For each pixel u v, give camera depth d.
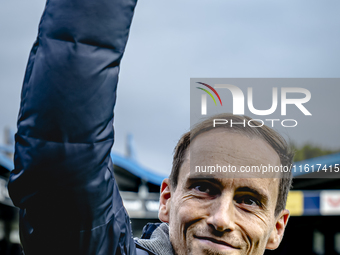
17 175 0.85
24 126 0.85
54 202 0.85
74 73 0.84
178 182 1.14
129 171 9.69
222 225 1.02
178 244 1.08
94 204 0.87
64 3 0.87
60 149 0.84
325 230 9.64
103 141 0.87
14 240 8.53
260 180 1.08
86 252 0.89
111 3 0.88
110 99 0.87
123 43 0.89
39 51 0.86
